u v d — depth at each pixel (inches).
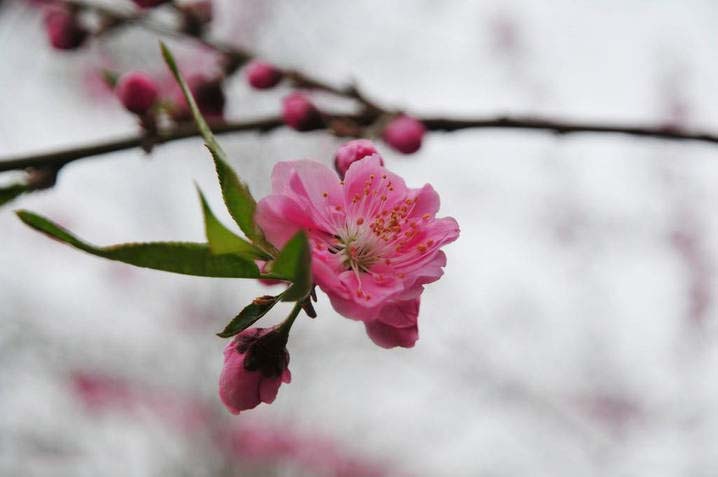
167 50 17.5
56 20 22.0
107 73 20.5
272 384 17.9
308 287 17.1
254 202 17.4
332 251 17.8
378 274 17.8
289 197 17.5
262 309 17.5
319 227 17.6
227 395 17.8
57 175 19.5
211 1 22.0
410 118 21.0
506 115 21.1
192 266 17.0
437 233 17.9
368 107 21.3
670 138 20.9
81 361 41.9
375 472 42.5
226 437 42.7
